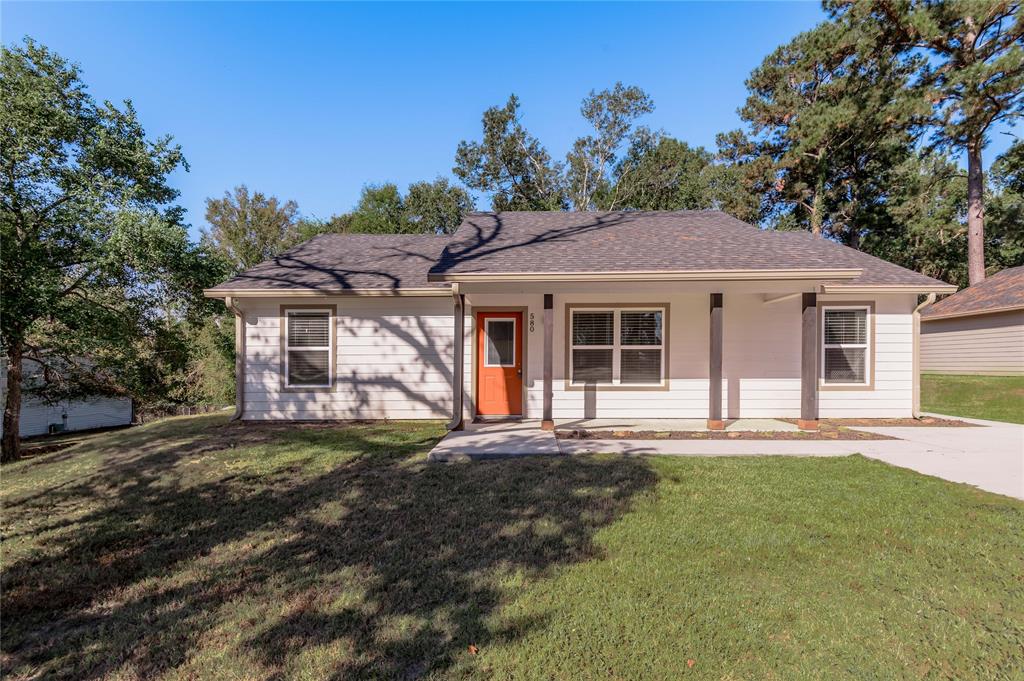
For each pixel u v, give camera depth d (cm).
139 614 297
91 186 1109
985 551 355
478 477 537
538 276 771
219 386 2239
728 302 972
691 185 2827
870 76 1956
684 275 758
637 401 965
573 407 970
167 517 448
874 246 2569
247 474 567
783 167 2247
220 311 1248
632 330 970
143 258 1070
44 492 529
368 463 605
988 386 1341
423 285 980
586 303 970
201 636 272
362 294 966
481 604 293
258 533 409
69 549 388
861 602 292
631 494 477
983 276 1886
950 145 1919
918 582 314
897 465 591
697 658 243
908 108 1764
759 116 2384
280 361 992
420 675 234
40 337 1182
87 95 1164
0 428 1300
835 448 682
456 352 847
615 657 244
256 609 296
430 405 1005
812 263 768
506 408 980
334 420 985
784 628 267
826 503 449
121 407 2242
